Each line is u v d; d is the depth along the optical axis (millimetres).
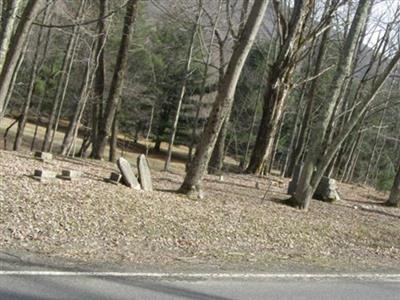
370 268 9742
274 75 22297
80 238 8539
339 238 12781
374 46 32125
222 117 13242
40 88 35312
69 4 25203
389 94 36312
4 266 6473
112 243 8656
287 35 21641
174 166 41812
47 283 6137
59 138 40625
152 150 48594
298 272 8500
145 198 11805
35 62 25953
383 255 11727
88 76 24484
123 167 12969
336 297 7281
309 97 29766
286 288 7398
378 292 7891
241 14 22359
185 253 8898
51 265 6801
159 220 10469
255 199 15484
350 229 13898
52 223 8797
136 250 8492
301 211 15039
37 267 6629
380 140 51969
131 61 35938
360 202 20219
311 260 9812
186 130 46062
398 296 7805
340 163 36562
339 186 26734
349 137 34312
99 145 19906
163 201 11992
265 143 22938
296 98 42219
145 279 6840
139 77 36906
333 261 10039
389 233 14453
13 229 8125
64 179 11734
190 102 40812
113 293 6133
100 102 20625
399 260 11320
